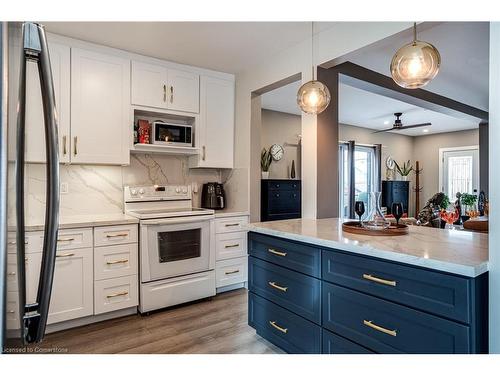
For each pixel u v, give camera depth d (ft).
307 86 7.48
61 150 8.73
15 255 2.48
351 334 5.38
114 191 10.57
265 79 10.69
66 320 8.05
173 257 9.63
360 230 6.31
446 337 4.21
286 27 8.46
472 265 4.02
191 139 11.27
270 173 17.78
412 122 21.06
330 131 9.38
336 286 5.63
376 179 23.31
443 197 13.21
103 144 9.41
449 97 14.65
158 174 11.48
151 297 9.22
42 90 2.66
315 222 8.09
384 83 11.46
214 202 11.90
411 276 4.58
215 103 11.68
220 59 10.62
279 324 6.84
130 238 8.98
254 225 7.58
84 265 8.27
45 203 2.74
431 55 5.69
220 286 10.80
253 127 11.52
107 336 7.87
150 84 10.27
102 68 9.41
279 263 6.84
